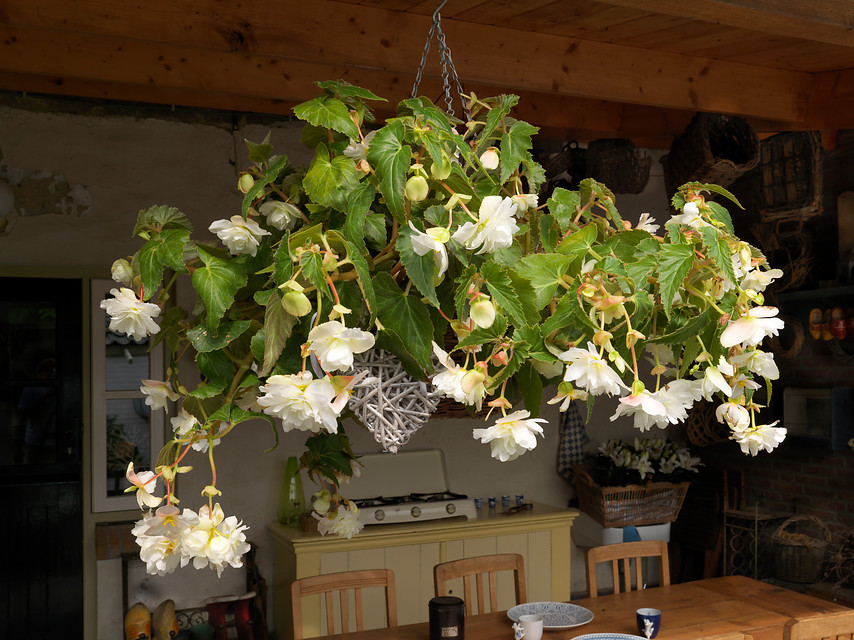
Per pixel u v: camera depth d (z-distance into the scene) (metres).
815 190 4.09
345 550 4.32
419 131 1.35
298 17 3.25
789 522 4.84
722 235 1.46
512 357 1.37
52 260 4.35
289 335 1.28
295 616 3.06
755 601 3.28
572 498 5.41
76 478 4.41
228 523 1.32
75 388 4.42
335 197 1.37
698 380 1.48
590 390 1.33
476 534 4.57
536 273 1.41
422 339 1.38
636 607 3.21
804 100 4.33
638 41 3.82
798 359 5.23
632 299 1.37
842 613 2.64
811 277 5.05
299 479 4.54
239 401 1.50
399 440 1.48
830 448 4.81
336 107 1.39
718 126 4.51
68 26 2.94
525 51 3.67
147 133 4.53
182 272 1.42
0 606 4.28
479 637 2.90
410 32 3.44
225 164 4.69
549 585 4.74
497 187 1.52
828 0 2.74
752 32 3.66
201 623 4.42
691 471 5.18
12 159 4.27
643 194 5.67
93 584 4.39
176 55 3.83
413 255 1.31
